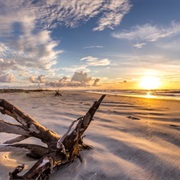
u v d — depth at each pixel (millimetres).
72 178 2561
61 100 16219
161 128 5109
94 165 2887
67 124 5746
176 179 2518
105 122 6078
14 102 13609
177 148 3582
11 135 4605
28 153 3174
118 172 2672
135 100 16906
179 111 8766
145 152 3332
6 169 2793
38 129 2980
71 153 2895
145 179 2512
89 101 15023
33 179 2176
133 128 5168
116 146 3691
